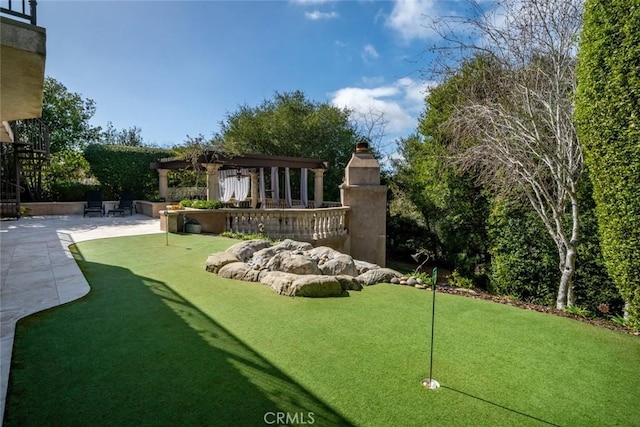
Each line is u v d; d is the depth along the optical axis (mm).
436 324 3910
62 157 19141
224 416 2191
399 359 3037
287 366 2855
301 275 5133
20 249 7543
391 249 14688
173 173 19875
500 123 6605
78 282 5152
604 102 4512
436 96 10719
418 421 2213
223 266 5812
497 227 8844
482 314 4293
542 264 7848
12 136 11305
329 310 4250
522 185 6730
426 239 13508
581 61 4930
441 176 10648
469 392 2570
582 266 7074
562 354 3275
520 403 2457
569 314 4496
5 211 13977
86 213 15414
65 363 2801
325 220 9945
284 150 20812
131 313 3957
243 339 3361
